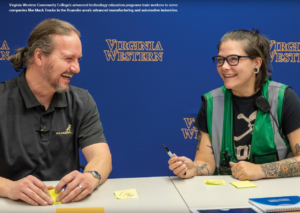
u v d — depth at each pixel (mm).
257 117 1355
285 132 1347
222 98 1444
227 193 967
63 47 1105
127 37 1970
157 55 1987
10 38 1904
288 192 969
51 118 1233
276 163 1145
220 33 1982
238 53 1276
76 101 1297
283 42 1985
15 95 1175
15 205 873
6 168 1165
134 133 2020
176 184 1075
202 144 1462
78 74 1959
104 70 1975
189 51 1989
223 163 1425
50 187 964
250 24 1971
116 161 2021
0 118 1135
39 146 1199
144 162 2037
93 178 1013
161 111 2020
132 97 2002
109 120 2002
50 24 1136
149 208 840
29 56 1153
